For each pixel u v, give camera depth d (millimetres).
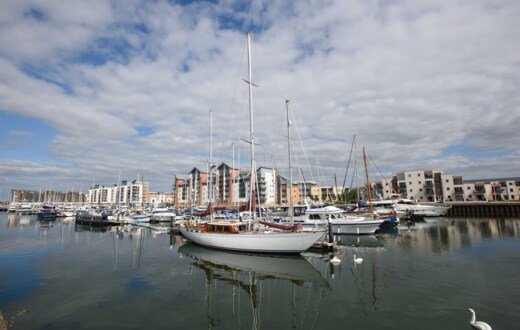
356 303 14914
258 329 12414
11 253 28812
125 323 12938
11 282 18734
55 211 87125
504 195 117375
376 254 26359
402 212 59531
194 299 15961
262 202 126625
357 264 22750
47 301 15430
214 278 19922
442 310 13602
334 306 14656
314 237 24953
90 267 22828
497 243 30859
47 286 17922
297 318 13445
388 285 17406
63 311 14172
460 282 17531
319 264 23312
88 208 103250
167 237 41344
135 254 28188
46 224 64938
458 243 31266
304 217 41156
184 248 31156
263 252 26250
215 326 12719
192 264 23781
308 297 16109
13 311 14156
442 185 121875
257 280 19484
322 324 12719
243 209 37219
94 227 56656
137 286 18078
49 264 23828
